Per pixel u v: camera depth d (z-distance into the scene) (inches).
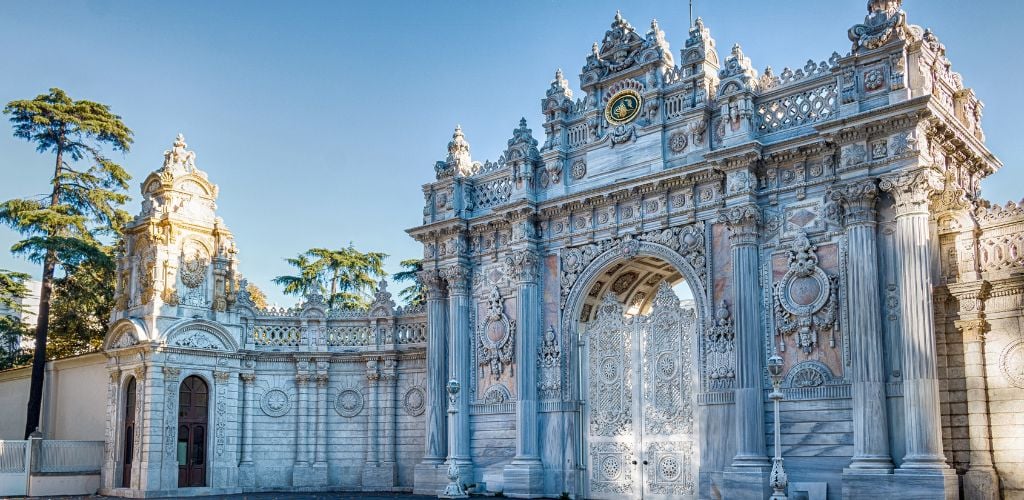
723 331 1283.2
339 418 1779.0
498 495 1485.0
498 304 1553.9
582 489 1456.7
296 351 1782.7
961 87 1270.9
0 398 2134.6
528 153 1526.8
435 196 1662.2
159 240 1694.1
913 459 1074.1
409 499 1487.5
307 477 1743.4
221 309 1749.5
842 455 1154.7
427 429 1605.6
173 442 1647.4
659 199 1390.3
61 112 2079.2
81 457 1772.9
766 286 1255.5
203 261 1752.0
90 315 2304.4
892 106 1136.2
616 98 1472.7
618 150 1450.5
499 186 1601.9
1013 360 1077.8
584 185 1486.2
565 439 1453.0
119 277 1774.1
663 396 1392.7
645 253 1395.2
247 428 1748.3
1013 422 1071.0
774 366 1090.1
